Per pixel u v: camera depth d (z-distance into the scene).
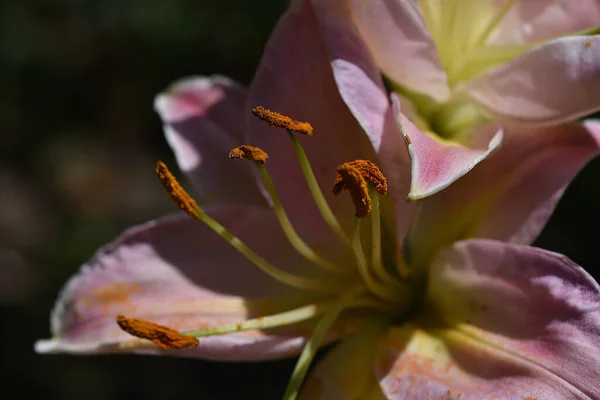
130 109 1.25
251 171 0.47
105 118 1.26
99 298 0.45
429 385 0.42
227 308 0.45
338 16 0.43
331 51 0.42
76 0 1.24
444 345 0.43
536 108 0.42
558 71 0.42
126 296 0.46
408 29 0.42
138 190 1.18
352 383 0.44
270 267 0.45
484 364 0.42
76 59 1.25
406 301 0.45
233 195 0.48
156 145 1.24
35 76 1.25
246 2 1.13
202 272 0.46
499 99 0.43
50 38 1.25
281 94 0.45
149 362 0.94
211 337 0.44
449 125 0.44
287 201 0.45
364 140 0.44
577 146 0.43
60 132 1.25
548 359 0.41
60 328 0.46
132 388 0.92
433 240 0.45
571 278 0.41
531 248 0.42
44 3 1.25
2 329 0.95
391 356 0.44
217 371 0.93
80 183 1.18
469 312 0.43
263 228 0.46
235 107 0.49
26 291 1.01
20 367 0.92
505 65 0.43
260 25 1.12
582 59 0.41
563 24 0.44
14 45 1.23
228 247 0.46
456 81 0.44
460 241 0.43
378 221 0.43
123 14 1.21
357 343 0.45
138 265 0.46
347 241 0.45
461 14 0.44
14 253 1.08
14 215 1.14
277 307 0.46
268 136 0.45
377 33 0.43
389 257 0.46
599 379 0.40
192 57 1.20
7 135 1.24
